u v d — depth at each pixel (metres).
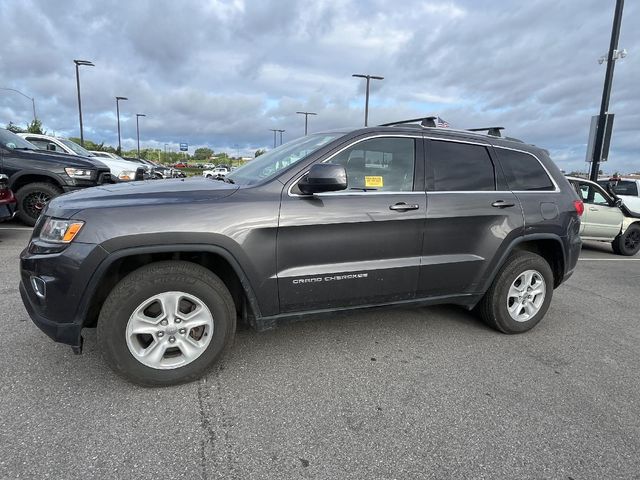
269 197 2.90
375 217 3.15
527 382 3.08
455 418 2.60
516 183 3.89
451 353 3.50
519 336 3.95
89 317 2.82
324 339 3.67
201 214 2.71
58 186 8.34
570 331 4.16
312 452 2.26
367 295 3.26
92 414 2.49
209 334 2.85
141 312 2.69
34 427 2.35
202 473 2.08
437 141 3.57
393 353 3.45
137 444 2.26
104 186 3.25
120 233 2.54
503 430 2.50
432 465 2.20
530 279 3.95
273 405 2.67
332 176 2.76
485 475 2.14
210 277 2.80
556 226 3.97
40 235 2.71
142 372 2.71
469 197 3.55
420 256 3.40
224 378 2.97
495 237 3.66
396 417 2.59
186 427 2.42
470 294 3.72
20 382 2.79
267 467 2.13
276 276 2.93
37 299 2.63
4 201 6.51
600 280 6.52
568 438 2.45
